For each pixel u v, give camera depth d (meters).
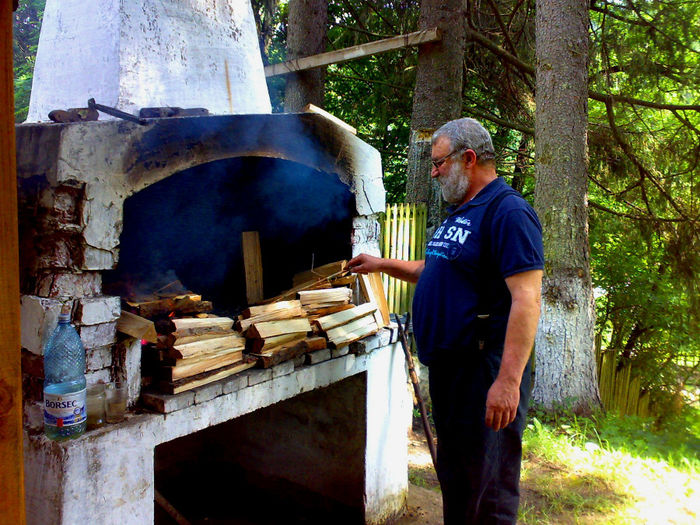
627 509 3.22
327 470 2.97
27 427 1.73
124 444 1.72
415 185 6.23
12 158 0.99
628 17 7.74
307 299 2.52
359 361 2.69
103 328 1.74
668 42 7.23
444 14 6.10
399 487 3.03
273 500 3.27
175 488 3.42
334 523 2.95
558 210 4.84
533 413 4.91
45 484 1.63
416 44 6.03
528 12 8.23
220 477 3.55
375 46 6.16
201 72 2.58
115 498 1.71
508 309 2.10
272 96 7.95
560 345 4.88
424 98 6.25
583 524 3.03
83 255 1.68
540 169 4.95
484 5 8.53
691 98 8.70
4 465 1.01
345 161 2.67
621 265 7.70
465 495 2.15
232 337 2.11
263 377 2.17
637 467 3.80
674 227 7.79
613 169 7.84
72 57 2.44
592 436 4.49
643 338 8.29
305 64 6.50
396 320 2.98
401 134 9.23
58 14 2.54
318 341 2.42
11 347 1.01
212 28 2.66
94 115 1.92
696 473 3.81
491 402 1.97
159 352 1.92
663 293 7.73
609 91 7.36
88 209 1.68
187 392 1.90
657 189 7.99
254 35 2.96
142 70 2.32
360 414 2.80
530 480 3.57
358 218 2.87
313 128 2.46
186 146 1.97
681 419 7.44
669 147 7.75
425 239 6.00
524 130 8.10
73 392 1.61
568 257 4.86
